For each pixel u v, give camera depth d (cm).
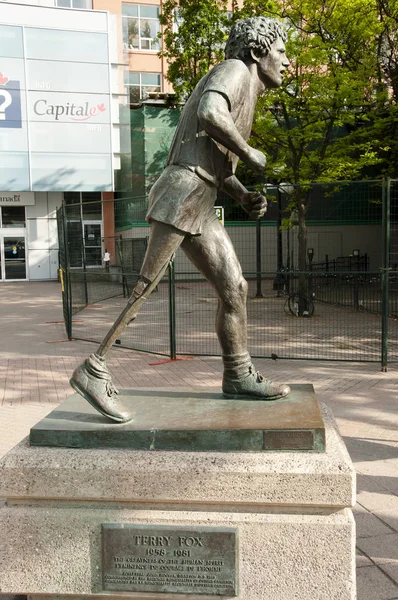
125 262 1575
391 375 812
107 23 2472
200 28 1981
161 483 254
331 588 252
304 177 1430
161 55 2170
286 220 1513
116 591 261
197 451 264
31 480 261
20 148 2450
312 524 250
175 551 256
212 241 300
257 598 255
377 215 2331
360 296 1795
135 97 2941
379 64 1581
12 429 577
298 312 1436
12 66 2391
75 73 2462
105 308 1636
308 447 260
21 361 948
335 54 1451
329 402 669
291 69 1466
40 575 264
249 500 252
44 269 2738
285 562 253
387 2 1467
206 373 833
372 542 360
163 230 288
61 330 1283
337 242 2359
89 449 269
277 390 313
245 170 1603
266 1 1463
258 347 1055
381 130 1530
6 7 2356
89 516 260
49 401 691
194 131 292
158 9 2928
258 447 262
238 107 287
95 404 279
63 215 1170
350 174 1438
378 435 555
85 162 2523
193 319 1405
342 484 247
